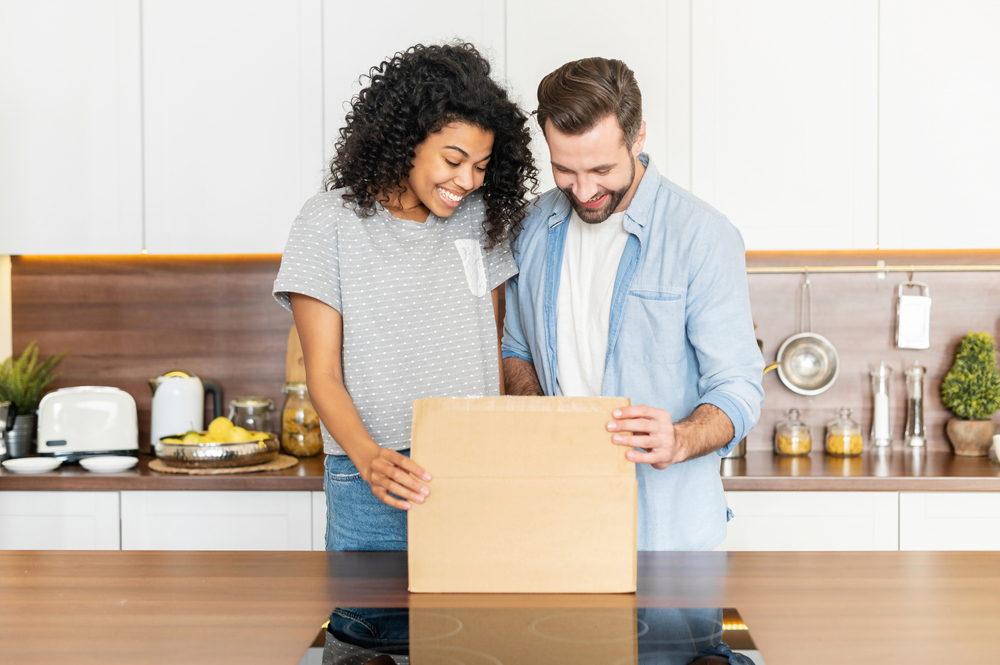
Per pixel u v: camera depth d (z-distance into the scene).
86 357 2.67
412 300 1.29
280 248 2.33
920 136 2.25
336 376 1.23
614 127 1.23
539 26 2.28
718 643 0.76
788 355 2.57
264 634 0.80
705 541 1.42
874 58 2.25
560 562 0.91
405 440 1.28
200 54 2.33
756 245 2.28
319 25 2.31
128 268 2.66
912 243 2.27
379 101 1.25
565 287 1.51
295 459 2.34
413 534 0.92
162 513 2.16
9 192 2.35
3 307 2.66
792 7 2.26
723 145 2.27
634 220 1.40
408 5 2.30
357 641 0.77
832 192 2.27
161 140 2.34
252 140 2.33
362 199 1.27
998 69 2.24
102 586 0.95
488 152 1.26
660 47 2.27
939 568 1.00
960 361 2.49
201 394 2.51
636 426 0.91
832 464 2.29
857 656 0.73
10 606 0.88
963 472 2.15
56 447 2.32
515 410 0.92
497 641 0.76
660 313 1.39
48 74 2.34
